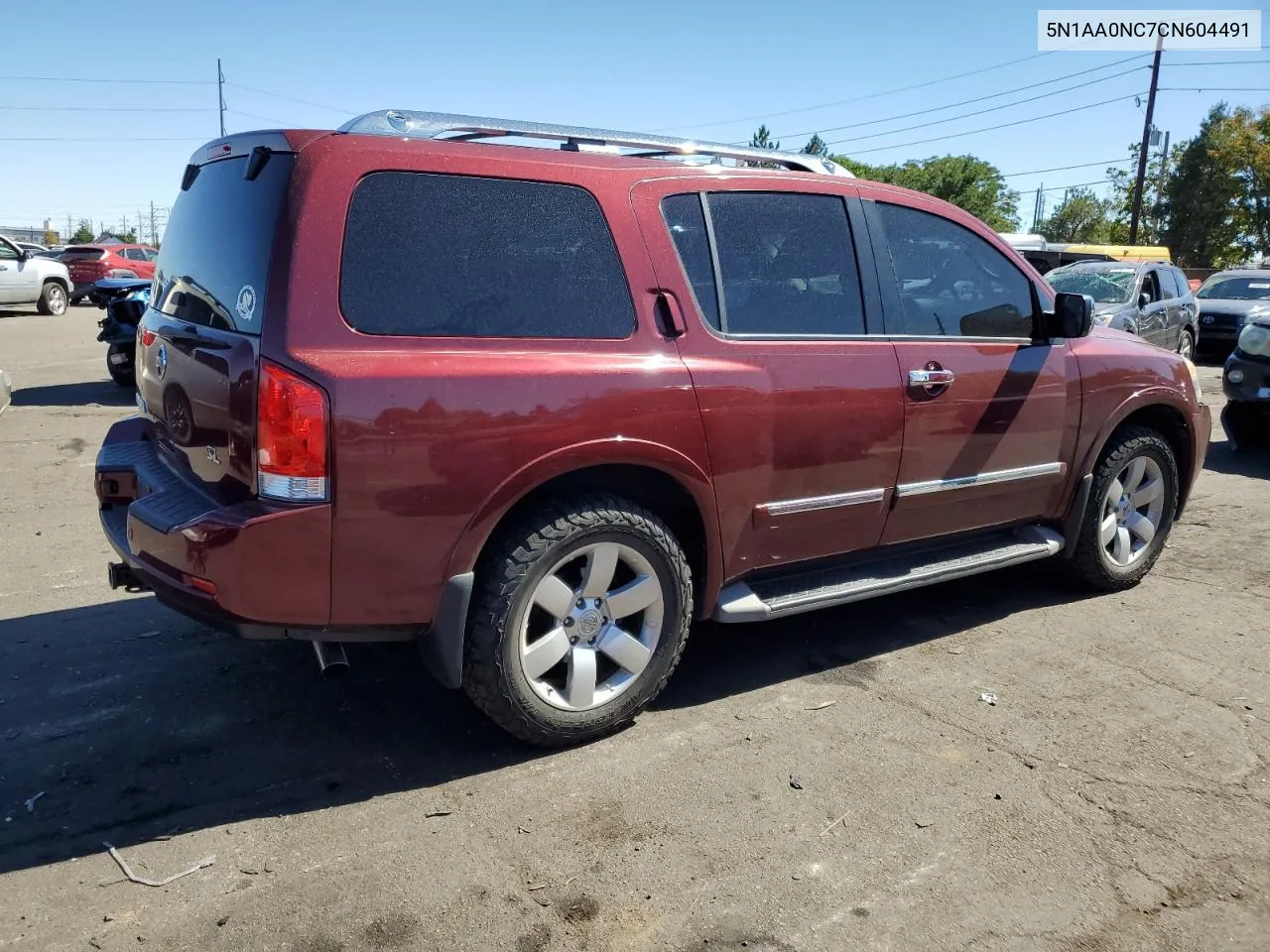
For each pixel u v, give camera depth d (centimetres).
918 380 387
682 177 349
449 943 241
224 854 275
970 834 288
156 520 294
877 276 389
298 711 359
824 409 363
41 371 1309
